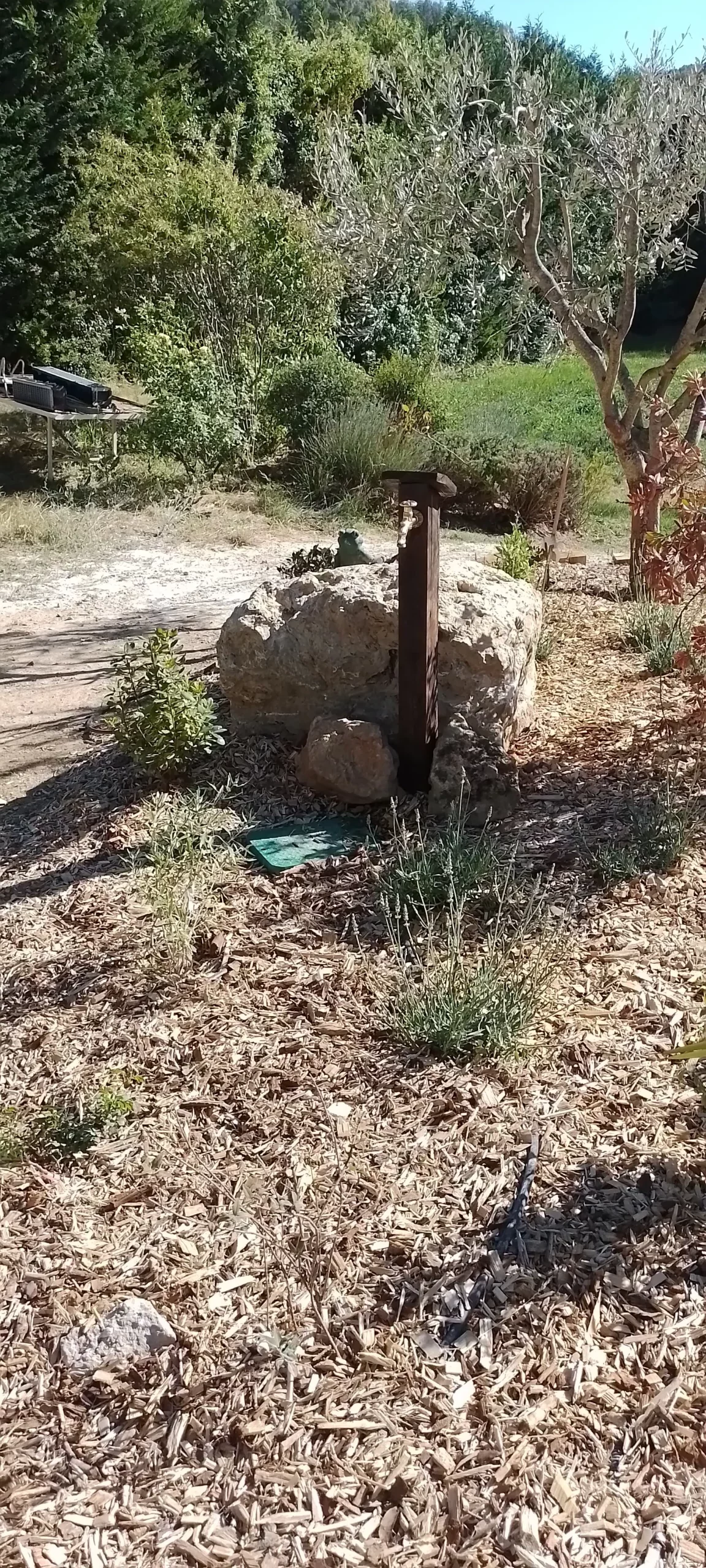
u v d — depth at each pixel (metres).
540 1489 1.92
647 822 4.07
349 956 3.60
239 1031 3.29
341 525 10.61
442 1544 1.85
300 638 4.82
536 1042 3.08
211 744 5.07
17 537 10.02
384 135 13.48
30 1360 2.28
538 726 5.23
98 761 5.40
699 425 7.54
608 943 3.49
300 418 12.04
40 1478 2.03
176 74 19.45
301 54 22.77
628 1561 1.80
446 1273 2.37
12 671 6.84
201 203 14.02
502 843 4.14
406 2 29.14
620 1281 2.31
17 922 4.11
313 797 4.65
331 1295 2.35
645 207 7.46
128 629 7.59
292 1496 1.95
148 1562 1.86
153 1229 2.58
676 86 7.33
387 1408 2.09
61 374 12.37
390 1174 2.67
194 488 11.44
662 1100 2.82
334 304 14.48
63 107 15.98
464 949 3.51
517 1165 2.66
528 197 7.80
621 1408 2.05
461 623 4.66
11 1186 2.76
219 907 3.96
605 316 9.15
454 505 11.16
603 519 11.38
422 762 4.52
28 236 15.07
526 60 14.34
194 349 12.56
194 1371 2.21
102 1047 3.30
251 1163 2.77
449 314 17.69
